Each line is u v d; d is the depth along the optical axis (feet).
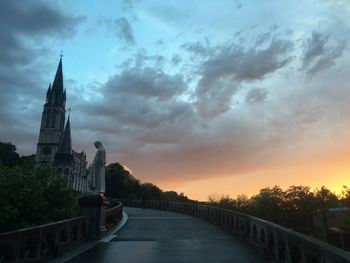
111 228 67.87
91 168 59.82
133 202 200.64
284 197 288.71
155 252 43.06
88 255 40.68
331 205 273.13
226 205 285.23
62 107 609.01
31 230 32.24
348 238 237.04
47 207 54.13
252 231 47.70
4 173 50.37
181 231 66.95
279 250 32.99
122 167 315.99
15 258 29.19
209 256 40.42
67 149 554.87
